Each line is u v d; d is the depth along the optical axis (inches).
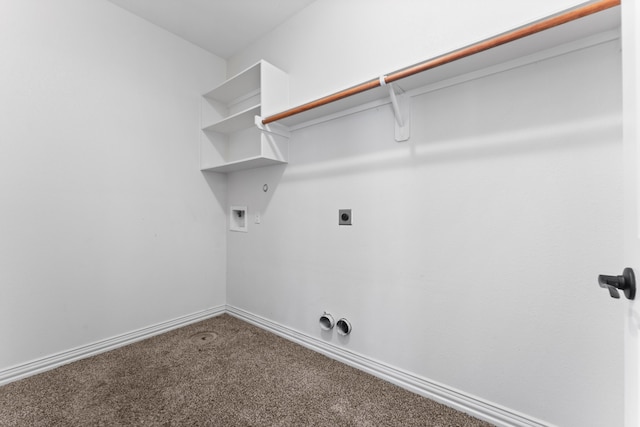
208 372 59.2
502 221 44.5
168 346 71.2
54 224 61.0
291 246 75.8
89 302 66.2
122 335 71.7
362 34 60.8
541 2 40.7
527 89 42.1
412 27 53.4
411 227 54.0
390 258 56.8
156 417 45.9
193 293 87.7
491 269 45.5
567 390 39.6
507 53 41.2
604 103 36.8
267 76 69.9
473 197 47.1
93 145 66.8
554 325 40.4
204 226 90.6
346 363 63.1
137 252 74.8
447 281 49.9
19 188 56.6
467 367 47.9
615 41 35.9
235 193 93.4
